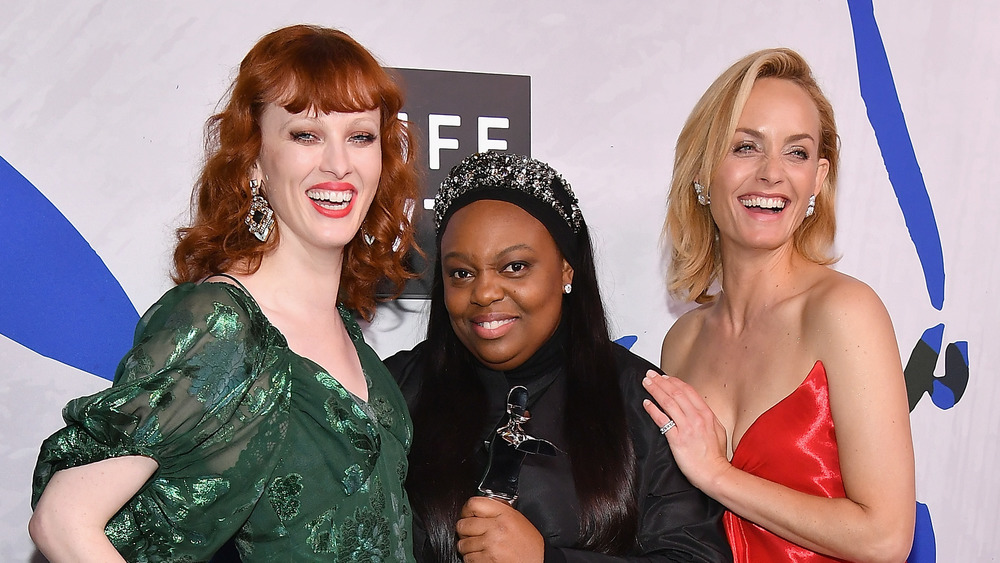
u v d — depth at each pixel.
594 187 2.25
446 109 2.12
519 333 1.49
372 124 1.32
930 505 2.53
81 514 1.01
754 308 1.77
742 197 1.71
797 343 1.67
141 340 1.11
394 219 1.49
